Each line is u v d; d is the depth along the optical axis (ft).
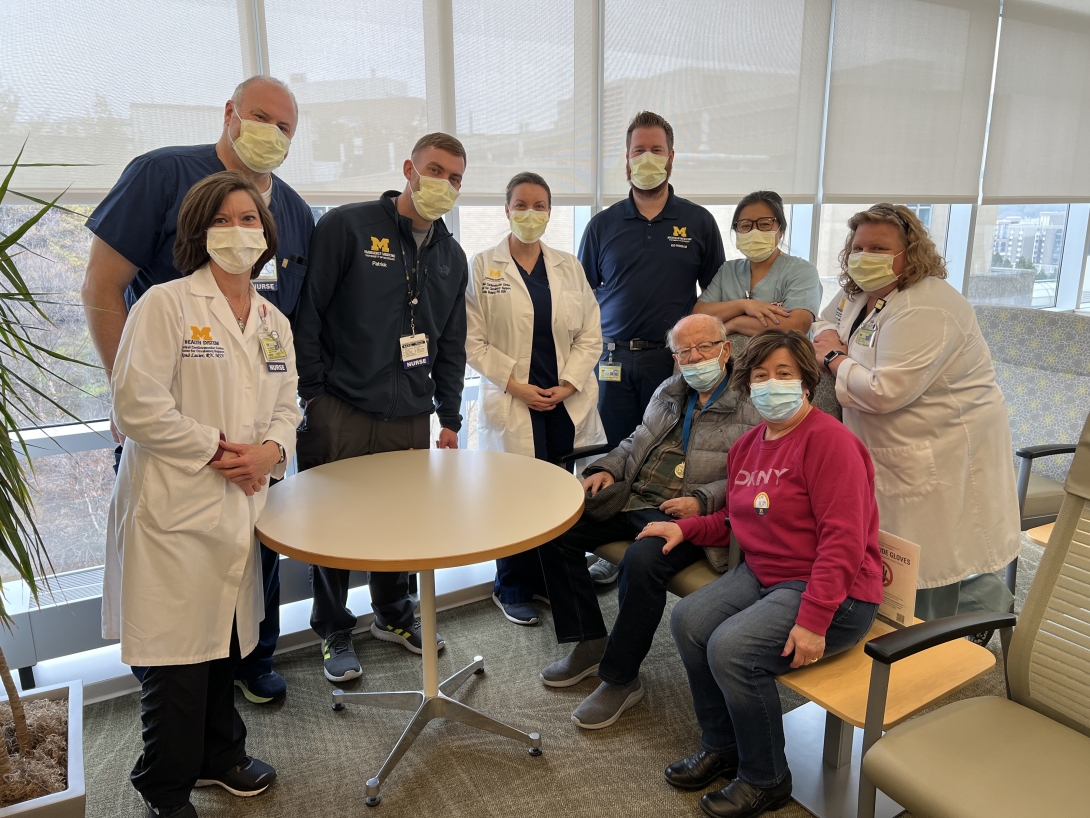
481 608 9.85
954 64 14.07
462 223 9.93
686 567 7.16
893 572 6.02
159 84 7.55
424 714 7.00
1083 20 15.84
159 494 5.31
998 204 15.78
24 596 7.81
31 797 4.90
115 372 5.20
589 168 10.58
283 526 5.80
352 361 7.52
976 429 7.18
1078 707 4.77
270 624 7.62
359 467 7.43
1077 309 18.43
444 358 8.44
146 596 5.32
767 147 12.16
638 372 9.35
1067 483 5.03
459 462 7.59
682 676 8.20
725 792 6.00
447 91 9.23
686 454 7.59
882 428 7.41
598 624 8.00
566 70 10.09
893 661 4.52
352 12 8.45
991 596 8.11
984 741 4.61
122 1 7.24
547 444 9.44
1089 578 4.83
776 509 6.13
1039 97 15.66
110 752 7.06
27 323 7.64
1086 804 4.06
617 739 7.12
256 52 8.02
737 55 11.52
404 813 6.23
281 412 6.27
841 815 6.01
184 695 5.55
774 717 5.74
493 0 9.35
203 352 5.49
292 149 8.38
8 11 6.77
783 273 8.79
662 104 10.98
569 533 7.88
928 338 6.82
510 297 8.80
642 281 9.24
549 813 6.19
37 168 7.17
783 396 5.97
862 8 12.63
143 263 6.33
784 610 5.77
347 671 8.05
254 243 5.48
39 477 8.00
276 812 6.26
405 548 5.33
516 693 7.89
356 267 7.30
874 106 13.21
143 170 6.18
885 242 6.98
